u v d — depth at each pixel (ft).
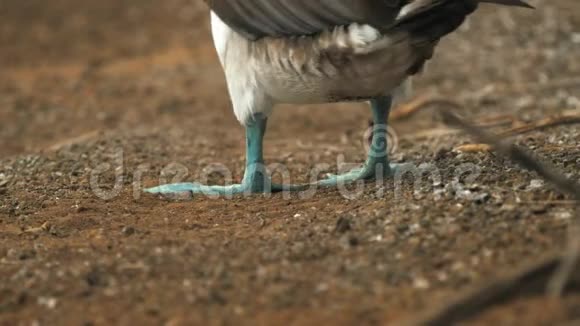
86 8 112.16
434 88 71.77
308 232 33.22
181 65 89.25
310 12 34.88
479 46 81.05
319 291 27.86
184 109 74.28
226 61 39.88
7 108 78.07
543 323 24.27
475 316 24.93
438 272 28.22
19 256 32.99
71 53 98.02
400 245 30.58
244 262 30.58
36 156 54.24
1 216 39.32
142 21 106.32
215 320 26.76
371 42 33.71
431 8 32.37
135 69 89.76
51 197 42.42
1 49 100.37
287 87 38.32
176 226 36.45
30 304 28.78
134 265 31.09
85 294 29.14
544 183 35.40
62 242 34.78
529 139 45.50
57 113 75.56
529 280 25.62
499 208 32.76
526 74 73.41
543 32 82.33
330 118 68.90
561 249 28.14
